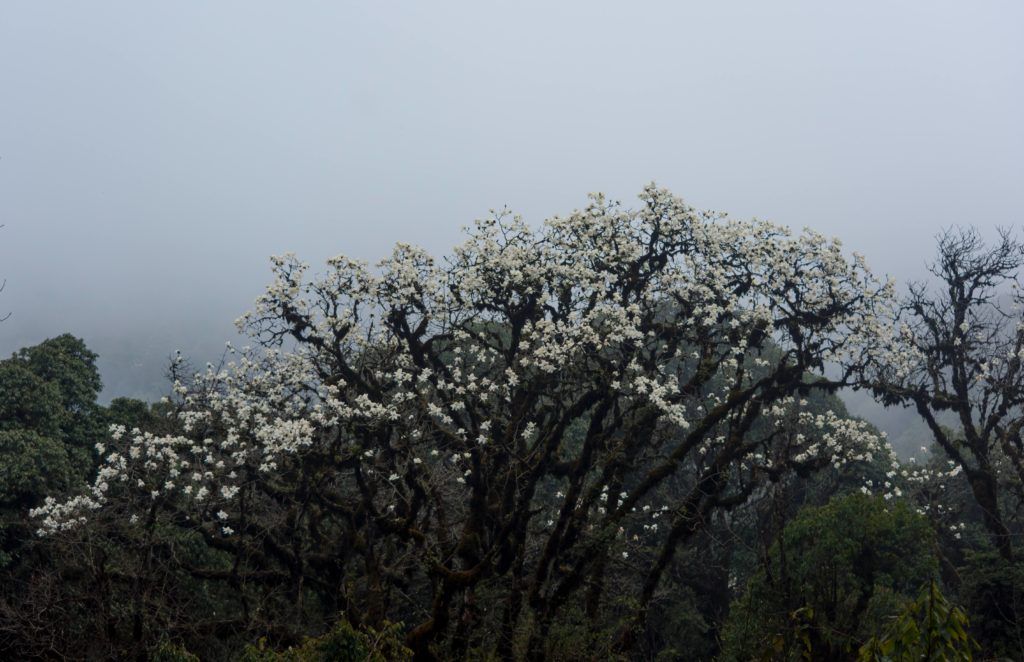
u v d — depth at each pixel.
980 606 21.92
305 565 22.00
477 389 20.22
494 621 19.56
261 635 19.86
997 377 27.30
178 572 21.42
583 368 20.77
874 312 23.05
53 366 29.00
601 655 18.95
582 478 21.64
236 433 20.31
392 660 14.74
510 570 20.98
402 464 20.61
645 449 23.50
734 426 22.92
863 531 20.81
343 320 20.86
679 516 21.39
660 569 21.27
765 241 22.98
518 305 22.23
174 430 21.38
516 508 19.70
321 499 20.34
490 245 22.16
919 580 21.39
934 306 28.30
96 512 20.19
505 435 20.61
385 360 21.66
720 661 20.34
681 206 22.44
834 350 22.86
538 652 18.77
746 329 22.36
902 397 25.75
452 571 18.75
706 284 22.34
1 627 18.47
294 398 21.38
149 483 19.75
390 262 21.70
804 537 21.30
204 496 20.77
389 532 19.64
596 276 21.64
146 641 18.59
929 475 30.77
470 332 21.95
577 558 21.53
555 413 21.05
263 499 22.73
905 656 7.95
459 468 20.97
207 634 19.98
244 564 21.73
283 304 20.94
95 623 18.72
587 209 22.64
